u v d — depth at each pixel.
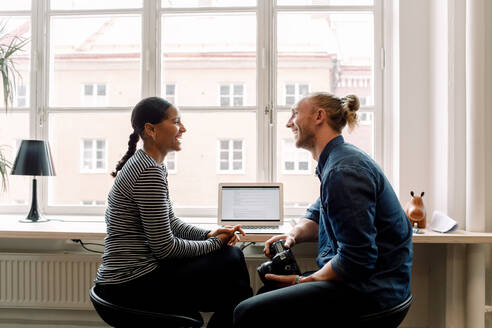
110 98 24.05
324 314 1.02
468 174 1.68
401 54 1.92
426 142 1.91
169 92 24.89
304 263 1.89
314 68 21.12
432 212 1.88
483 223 1.65
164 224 1.11
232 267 1.17
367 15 2.13
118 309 1.01
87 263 1.92
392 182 2.03
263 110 2.10
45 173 1.87
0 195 2.27
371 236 1.00
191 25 24.70
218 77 24.81
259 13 2.11
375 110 2.06
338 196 1.02
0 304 1.95
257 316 1.01
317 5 2.11
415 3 1.91
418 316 1.96
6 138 2.92
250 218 1.80
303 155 19.86
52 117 2.24
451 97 1.72
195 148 25.41
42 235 1.61
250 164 25.41
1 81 2.28
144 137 1.25
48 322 2.02
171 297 1.08
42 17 2.20
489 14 1.76
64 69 23.70
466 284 1.66
